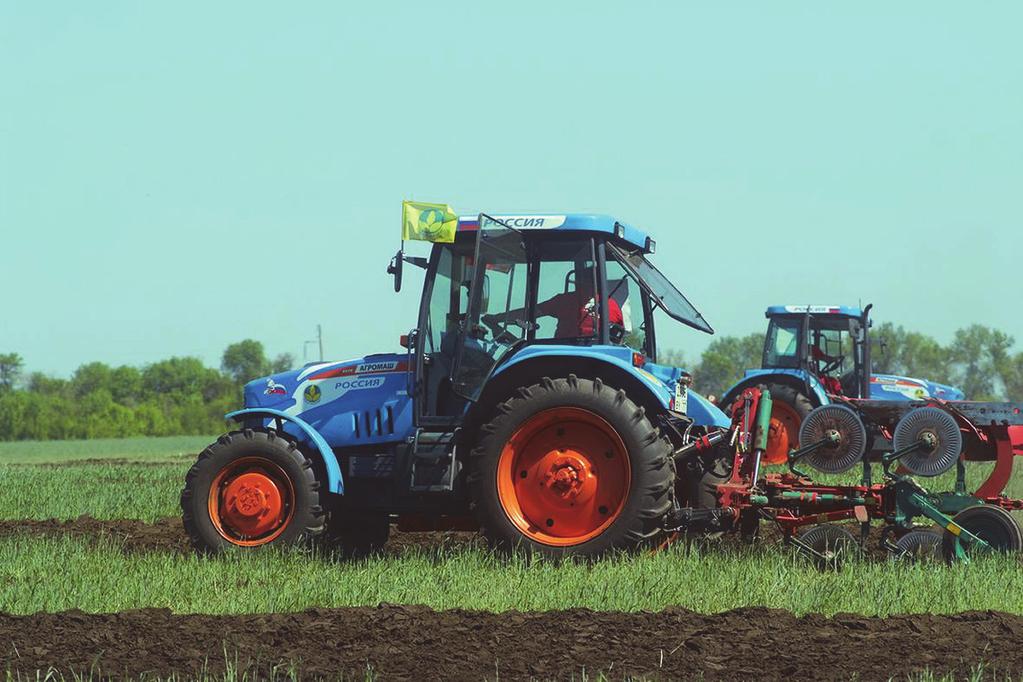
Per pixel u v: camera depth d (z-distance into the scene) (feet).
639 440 68.13
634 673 43.37
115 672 43.88
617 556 67.92
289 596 57.06
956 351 577.02
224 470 74.23
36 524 100.12
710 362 564.71
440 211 72.43
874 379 154.51
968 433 72.59
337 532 80.12
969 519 67.82
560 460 69.62
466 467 72.49
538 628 49.57
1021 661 44.70
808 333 146.30
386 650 46.34
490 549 69.51
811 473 121.60
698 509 71.87
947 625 50.14
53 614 52.24
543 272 72.43
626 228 73.61
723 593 57.06
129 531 94.53
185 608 55.83
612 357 69.92
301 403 76.48
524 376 71.82
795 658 45.16
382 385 75.51
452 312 73.46
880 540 71.82
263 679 42.96
